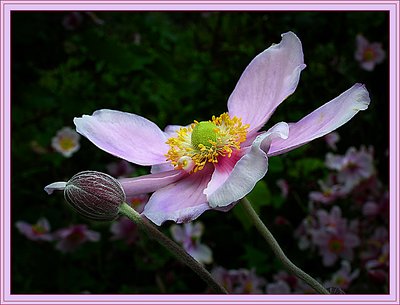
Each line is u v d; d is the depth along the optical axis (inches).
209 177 5.5
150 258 10.9
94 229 11.7
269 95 5.6
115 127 5.7
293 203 11.8
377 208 10.8
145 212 5.0
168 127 6.3
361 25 12.0
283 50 5.5
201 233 10.4
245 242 11.4
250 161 4.5
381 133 12.1
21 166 12.1
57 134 11.9
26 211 11.6
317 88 12.1
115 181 4.9
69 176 12.2
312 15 11.8
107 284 11.3
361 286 9.7
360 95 4.7
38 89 11.8
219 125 5.8
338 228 10.5
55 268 11.2
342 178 11.3
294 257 11.2
